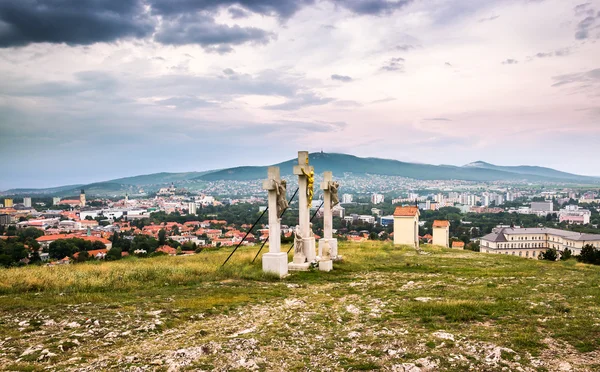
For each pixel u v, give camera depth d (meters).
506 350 9.27
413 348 9.85
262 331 11.65
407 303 14.80
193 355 9.59
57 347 10.18
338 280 21.92
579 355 9.01
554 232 98.00
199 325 12.52
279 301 16.12
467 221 190.75
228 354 9.70
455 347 9.78
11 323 12.16
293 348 10.23
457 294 16.36
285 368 9.02
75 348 10.31
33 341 10.68
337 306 15.22
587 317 11.74
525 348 9.49
